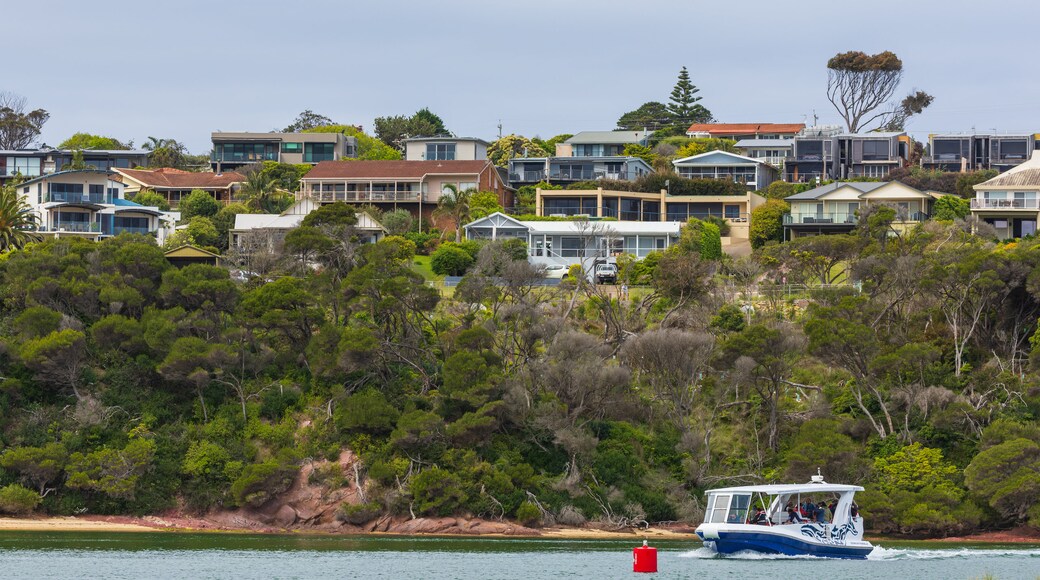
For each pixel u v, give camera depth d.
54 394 139.75
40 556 107.00
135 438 135.00
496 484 133.12
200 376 137.62
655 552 102.50
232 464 133.62
